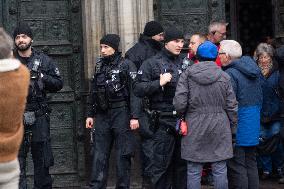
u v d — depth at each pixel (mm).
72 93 23047
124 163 19734
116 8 22125
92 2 22219
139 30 22234
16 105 10547
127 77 19531
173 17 23562
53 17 23031
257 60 23391
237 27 31562
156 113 17984
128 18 22031
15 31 18297
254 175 18531
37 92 18141
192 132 17000
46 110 18469
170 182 18469
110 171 22172
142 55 20516
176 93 17062
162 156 18125
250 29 31766
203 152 16984
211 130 16891
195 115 17016
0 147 10422
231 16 31484
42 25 22969
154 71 18141
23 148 18000
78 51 22984
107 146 19859
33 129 18219
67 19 23047
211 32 21562
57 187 23031
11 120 10531
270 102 23031
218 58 19672
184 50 23562
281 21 25297
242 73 18141
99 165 19766
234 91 18031
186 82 17109
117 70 19469
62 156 23062
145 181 20844
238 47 18328
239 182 18078
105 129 19719
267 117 23156
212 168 17156
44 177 18562
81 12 22922
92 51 22312
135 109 19219
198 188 17172
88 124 20016
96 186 19766
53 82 18516
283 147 23375
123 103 19609
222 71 17141
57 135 23031
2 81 10508
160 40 20703
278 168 23703
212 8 23688
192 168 17188
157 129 18078
